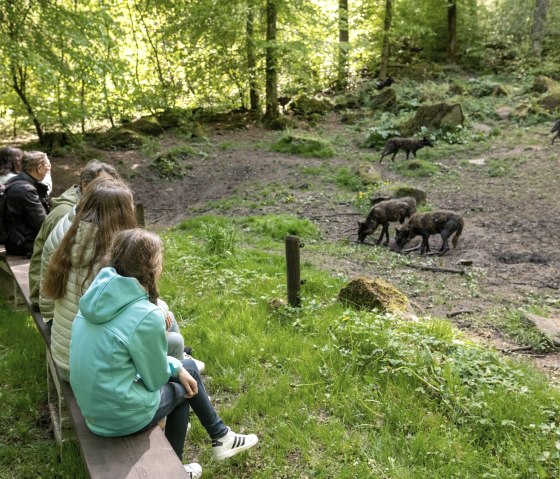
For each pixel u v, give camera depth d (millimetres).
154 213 13883
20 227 6117
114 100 21016
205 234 9500
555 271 8750
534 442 3750
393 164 16391
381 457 3693
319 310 6141
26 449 4066
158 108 22562
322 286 7195
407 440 3881
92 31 14508
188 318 6043
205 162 17844
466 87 22672
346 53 25812
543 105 19469
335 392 4461
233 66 22812
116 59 15250
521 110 19453
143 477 2666
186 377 3215
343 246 10438
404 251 10469
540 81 21250
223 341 5309
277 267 8023
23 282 5344
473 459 3645
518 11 28156
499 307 7086
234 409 4242
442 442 3771
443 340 5156
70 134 19266
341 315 5816
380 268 8953
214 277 7309
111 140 19344
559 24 27125
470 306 7160
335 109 23500
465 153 16812
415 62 28125
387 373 4621
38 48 14273
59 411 3918
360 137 19656
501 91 21703
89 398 2785
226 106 24047
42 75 13617
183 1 21531
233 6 20844
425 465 3641
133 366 2816
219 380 4695
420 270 9016
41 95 18578
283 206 13305
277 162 17359
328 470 3635
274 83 22172
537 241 10211
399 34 26875
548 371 5254
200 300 6449
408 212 10914
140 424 2895
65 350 3314
